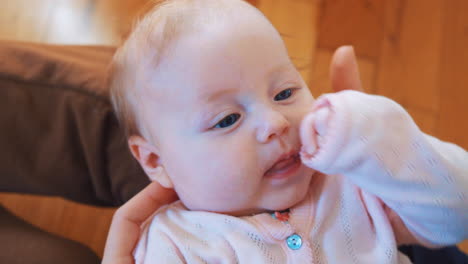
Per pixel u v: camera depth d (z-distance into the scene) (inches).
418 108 53.1
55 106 31.1
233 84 20.1
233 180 21.0
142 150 25.6
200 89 20.4
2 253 32.8
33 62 31.4
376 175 18.3
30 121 30.8
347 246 23.2
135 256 25.0
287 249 22.3
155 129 23.2
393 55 54.9
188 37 21.1
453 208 18.7
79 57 34.1
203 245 23.4
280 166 21.4
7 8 50.3
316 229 23.1
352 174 18.6
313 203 23.8
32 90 30.8
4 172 31.4
